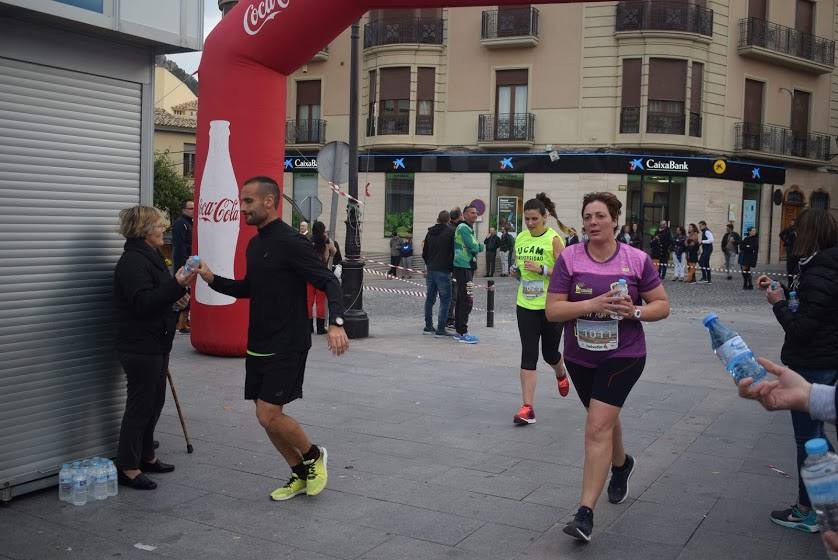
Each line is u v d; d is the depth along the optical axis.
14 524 4.30
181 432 6.13
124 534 4.19
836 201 34.44
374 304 17.33
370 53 31.36
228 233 8.88
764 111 31.28
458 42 30.33
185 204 11.18
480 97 30.20
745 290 22.08
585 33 28.83
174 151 41.84
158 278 4.87
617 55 28.58
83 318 4.98
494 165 29.86
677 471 5.41
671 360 9.95
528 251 6.62
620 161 28.69
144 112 5.33
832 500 2.10
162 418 6.54
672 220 29.50
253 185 4.57
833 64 33.06
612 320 4.20
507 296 19.83
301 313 4.63
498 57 29.83
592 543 4.15
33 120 4.66
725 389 8.13
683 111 28.86
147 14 5.05
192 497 4.75
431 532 4.27
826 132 33.53
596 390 4.20
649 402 7.51
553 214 6.86
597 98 28.84
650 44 28.34
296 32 8.47
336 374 8.59
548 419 6.76
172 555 3.94
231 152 8.84
